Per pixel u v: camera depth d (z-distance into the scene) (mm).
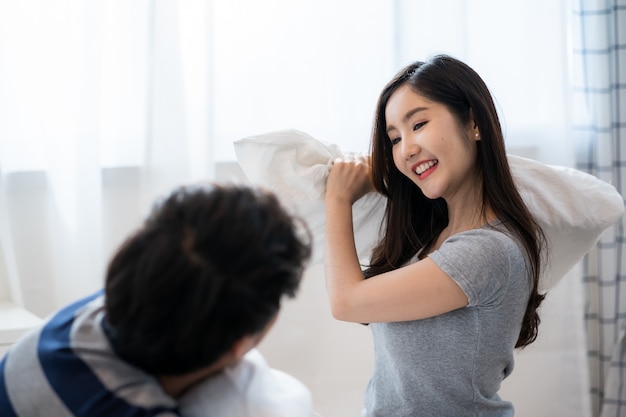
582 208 1381
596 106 2209
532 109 2170
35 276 1863
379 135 1318
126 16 1821
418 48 2059
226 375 781
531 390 2234
